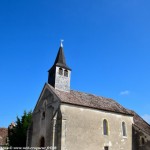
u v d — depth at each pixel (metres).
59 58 35.66
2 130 50.44
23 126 41.59
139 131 34.22
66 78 34.19
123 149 32.28
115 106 36.09
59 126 27.64
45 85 34.12
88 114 30.70
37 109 34.91
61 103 28.98
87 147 28.61
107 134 31.53
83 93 35.66
